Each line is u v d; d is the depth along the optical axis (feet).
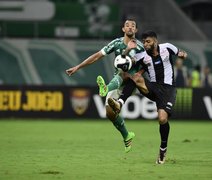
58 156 115.65
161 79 104.68
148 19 304.50
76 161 107.45
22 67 284.82
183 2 318.86
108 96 108.88
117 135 171.83
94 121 231.09
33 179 84.84
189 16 316.40
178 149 132.87
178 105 238.48
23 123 216.54
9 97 234.38
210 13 316.81
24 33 295.07
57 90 235.40
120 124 111.04
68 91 236.02
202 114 239.09
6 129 189.67
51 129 191.83
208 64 290.97
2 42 284.61
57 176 87.92
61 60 286.66
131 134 113.09
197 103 238.89
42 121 227.40
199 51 291.79
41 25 295.69
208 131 190.90
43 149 130.00
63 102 236.02
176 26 302.66
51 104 235.81
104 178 86.22
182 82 248.73
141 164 103.45
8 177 86.79
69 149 130.52
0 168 96.99
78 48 287.69
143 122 229.86
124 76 108.47
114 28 298.15
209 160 110.73
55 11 300.81
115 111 106.73
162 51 103.96
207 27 310.04
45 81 284.00
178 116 238.89
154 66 104.27
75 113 236.22
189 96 238.48
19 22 294.66
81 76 284.20
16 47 285.23
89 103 236.63
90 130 189.67
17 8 298.56
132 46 107.76
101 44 288.30
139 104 236.02
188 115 238.48
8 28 294.05
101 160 109.40
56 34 296.30
